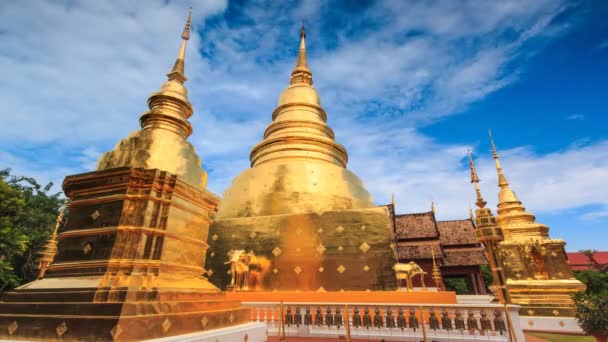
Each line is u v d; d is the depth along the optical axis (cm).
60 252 502
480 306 784
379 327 834
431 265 3039
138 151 591
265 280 1115
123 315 376
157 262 483
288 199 1311
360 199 1397
